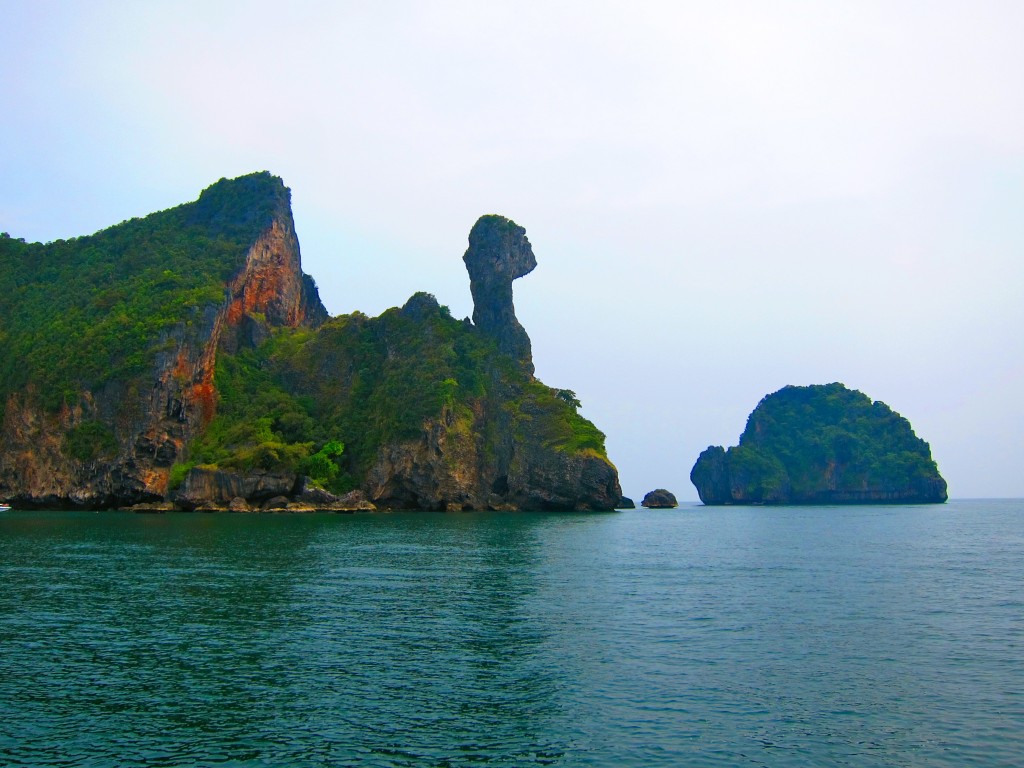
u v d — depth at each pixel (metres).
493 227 178.75
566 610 39.25
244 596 42.78
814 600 42.69
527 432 156.38
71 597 42.19
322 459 149.12
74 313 163.00
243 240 189.12
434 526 101.88
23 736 22.02
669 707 24.27
